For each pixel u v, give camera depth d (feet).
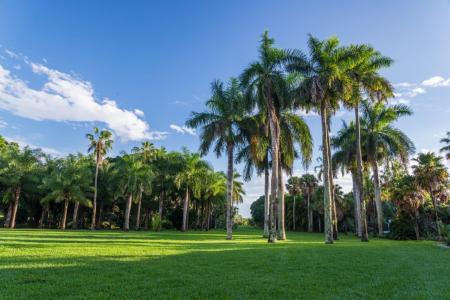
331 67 74.54
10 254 35.99
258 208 332.60
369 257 42.91
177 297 19.89
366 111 111.96
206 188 207.82
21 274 24.86
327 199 73.51
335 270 31.35
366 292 22.66
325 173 75.05
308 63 77.36
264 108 80.33
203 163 181.78
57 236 78.28
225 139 96.68
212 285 23.26
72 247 46.80
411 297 21.58
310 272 29.81
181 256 38.93
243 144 102.42
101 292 20.45
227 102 97.86
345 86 73.92
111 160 224.94
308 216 236.63
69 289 20.89
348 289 23.31
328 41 79.10
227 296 20.48
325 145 76.54
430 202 133.18
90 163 204.54
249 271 29.43
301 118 94.22
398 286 25.02
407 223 116.78
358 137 96.68
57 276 24.61
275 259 38.04
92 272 26.61
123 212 232.73
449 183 125.80
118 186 177.37
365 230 90.07
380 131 112.68
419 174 124.47
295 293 21.70
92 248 46.19
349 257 42.09
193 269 29.55
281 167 99.19
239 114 97.30
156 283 23.30
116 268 28.76
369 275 29.32
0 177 164.25
